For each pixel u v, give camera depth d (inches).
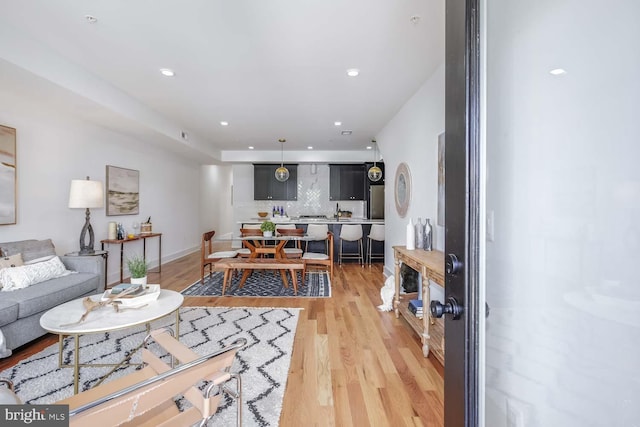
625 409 24.0
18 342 91.0
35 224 135.3
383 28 91.2
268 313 128.0
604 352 25.6
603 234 25.6
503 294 34.8
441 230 113.0
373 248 252.7
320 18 86.5
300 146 278.7
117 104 141.3
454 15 34.5
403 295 133.1
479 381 31.9
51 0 79.6
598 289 26.1
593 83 26.5
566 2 29.2
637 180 22.7
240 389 52.1
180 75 125.5
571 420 28.8
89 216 151.5
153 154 225.9
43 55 102.7
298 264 159.2
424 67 116.3
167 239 248.5
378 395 73.5
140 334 105.2
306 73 122.5
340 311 132.2
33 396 71.2
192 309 132.9
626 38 23.6
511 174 34.9
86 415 31.4
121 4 81.0
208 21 88.2
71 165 153.5
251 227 254.1
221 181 410.3
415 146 141.6
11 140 123.5
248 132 225.3
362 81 129.5
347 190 311.1
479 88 32.0
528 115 33.9
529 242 33.7
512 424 33.9
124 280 186.5
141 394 35.3
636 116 22.8
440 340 91.7
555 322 30.4
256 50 104.5
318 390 75.4
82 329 69.6
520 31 33.2
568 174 29.0
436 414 67.0
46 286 106.7
